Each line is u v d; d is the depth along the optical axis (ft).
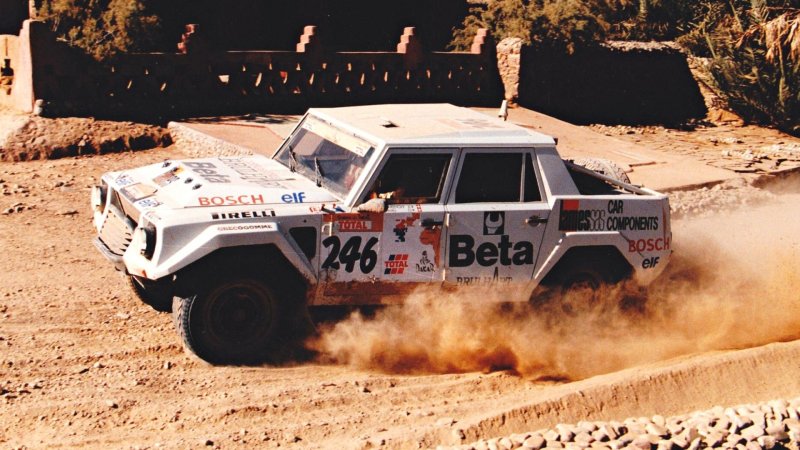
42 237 34.73
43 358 23.70
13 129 48.01
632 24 80.59
